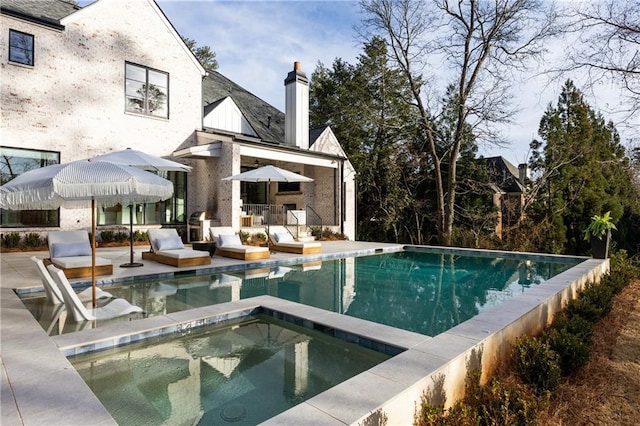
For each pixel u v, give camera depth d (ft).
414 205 79.00
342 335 16.96
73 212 45.16
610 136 72.49
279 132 72.33
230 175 49.14
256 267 36.17
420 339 15.69
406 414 9.93
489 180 75.05
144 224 51.13
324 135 70.90
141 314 19.90
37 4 47.34
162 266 32.42
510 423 9.82
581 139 73.82
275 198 74.79
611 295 24.82
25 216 42.16
